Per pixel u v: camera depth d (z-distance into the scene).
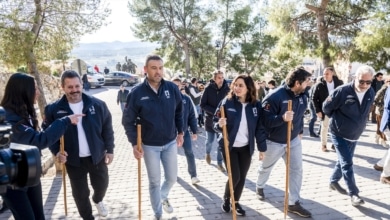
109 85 29.19
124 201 4.50
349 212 3.96
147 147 3.53
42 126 3.26
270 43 24.22
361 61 14.10
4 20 5.98
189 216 3.97
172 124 3.60
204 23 26.45
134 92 3.46
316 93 6.64
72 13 6.45
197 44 26.78
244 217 3.90
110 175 5.75
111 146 3.49
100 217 3.95
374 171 5.49
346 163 4.14
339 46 14.80
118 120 13.06
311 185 4.88
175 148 3.71
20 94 2.65
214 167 5.96
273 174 5.40
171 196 4.60
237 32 25.19
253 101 3.65
